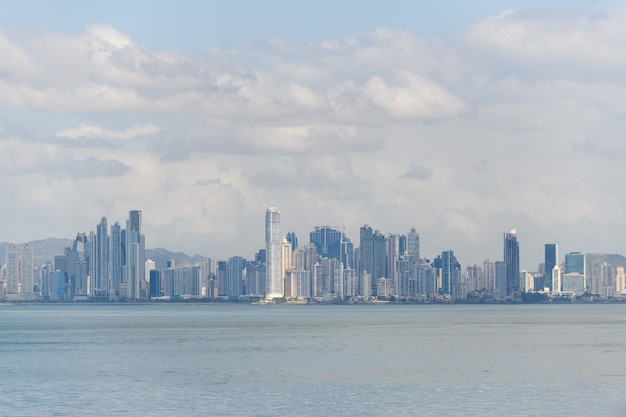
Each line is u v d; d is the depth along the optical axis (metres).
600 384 159.88
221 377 173.62
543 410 132.00
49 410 135.00
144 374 180.00
